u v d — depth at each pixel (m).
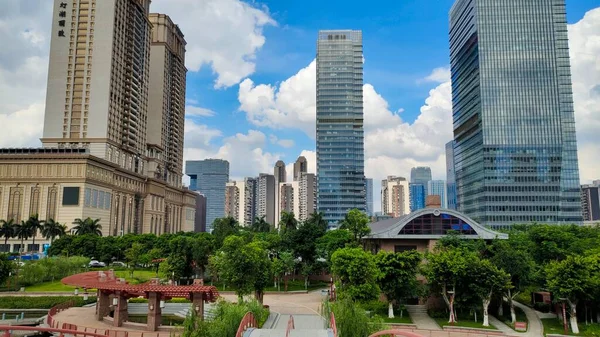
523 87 183.38
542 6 186.25
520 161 180.50
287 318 55.97
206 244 84.94
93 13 178.75
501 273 57.97
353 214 80.00
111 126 177.50
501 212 178.50
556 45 184.75
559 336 53.00
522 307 69.62
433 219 71.38
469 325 57.62
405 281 59.91
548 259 74.25
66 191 149.62
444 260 59.28
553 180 179.25
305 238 91.94
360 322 40.00
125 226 185.25
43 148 155.62
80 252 113.56
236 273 59.88
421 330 54.78
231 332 36.06
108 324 53.00
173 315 60.78
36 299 67.25
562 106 182.25
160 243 119.00
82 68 175.38
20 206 149.12
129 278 88.69
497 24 186.38
